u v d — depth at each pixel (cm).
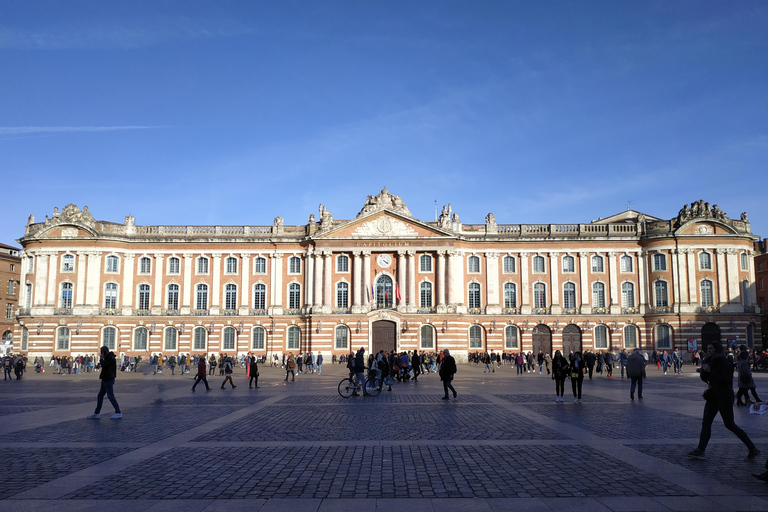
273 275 8631
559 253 8688
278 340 8512
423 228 8500
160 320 8512
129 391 4031
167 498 1240
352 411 2770
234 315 8538
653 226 8656
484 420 2416
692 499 1220
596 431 2103
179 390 4119
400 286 8406
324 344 8300
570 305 8625
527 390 3962
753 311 8325
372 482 1374
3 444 1869
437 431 2127
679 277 8381
